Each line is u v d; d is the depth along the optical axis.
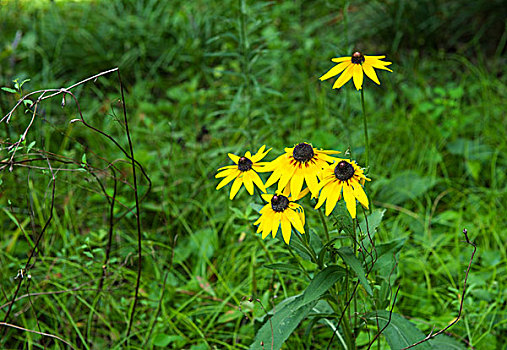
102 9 2.70
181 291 1.39
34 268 1.38
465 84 2.22
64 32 2.44
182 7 2.51
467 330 1.25
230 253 1.48
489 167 1.79
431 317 1.30
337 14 2.56
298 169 0.99
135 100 2.13
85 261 1.39
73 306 1.36
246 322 1.35
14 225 1.52
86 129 1.89
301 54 2.28
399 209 1.56
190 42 2.31
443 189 1.72
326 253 1.09
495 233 1.45
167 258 1.47
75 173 1.57
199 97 2.07
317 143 1.72
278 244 1.44
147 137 1.87
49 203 1.50
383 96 2.21
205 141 1.89
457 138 1.92
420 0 2.52
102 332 1.33
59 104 2.09
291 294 1.35
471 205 1.58
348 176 0.98
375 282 1.11
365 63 1.02
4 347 1.30
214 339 1.29
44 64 2.23
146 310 1.37
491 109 1.99
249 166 1.02
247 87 1.69
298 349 1.28
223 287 1.40
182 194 1.67
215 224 1.61
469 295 1.34
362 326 1.14
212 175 1.67
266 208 1.01
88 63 2.34
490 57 2.43
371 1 2.62
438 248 1.45
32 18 2.58
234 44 2.18
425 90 2.15
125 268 1.38
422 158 1.77
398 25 2.48
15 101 1.70
